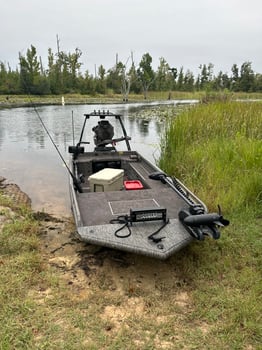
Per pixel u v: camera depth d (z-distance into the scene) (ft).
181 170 18.79
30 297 8.49
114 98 138.10
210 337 7.21
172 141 22.62
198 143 22.89
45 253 11.12
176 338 7.21
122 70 154.71
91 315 7.93
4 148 32.09
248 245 11.07
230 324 7.48
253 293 8.55
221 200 13.88
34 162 26.27
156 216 9.81
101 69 165.78
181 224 9.86
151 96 156.46
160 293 8.87
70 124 51.60
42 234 12.71
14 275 9.33
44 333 7.30
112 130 19.93
